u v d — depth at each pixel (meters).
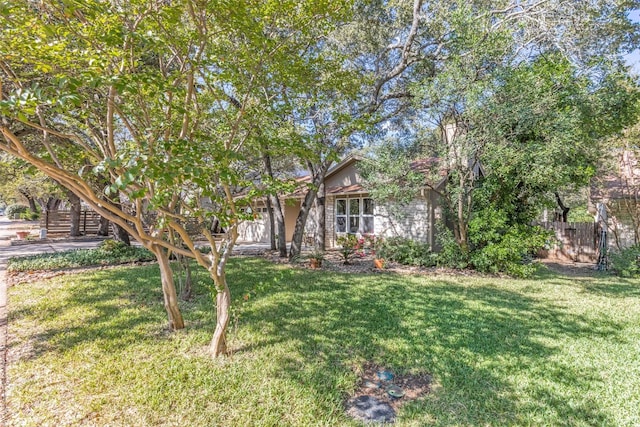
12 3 2.40
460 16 7.89
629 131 10.33
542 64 8.51
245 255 12.07
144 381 3.32
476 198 9.45
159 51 3.44
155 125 3.60
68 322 4.85
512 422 2.82
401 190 9.11
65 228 19.44
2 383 3.27
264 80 4.41
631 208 10.93
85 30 2.78
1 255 11.08
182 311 5.39
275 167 13.41
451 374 3.60
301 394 3.17
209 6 3.19
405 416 2.91
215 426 2.71
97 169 2.21
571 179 9.66
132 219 3.10
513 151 7.55
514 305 6.08
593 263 11.81
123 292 6.35
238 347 4.14
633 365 3.79
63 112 3.07
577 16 8.15
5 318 4.99
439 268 9.70
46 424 2.70
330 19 4.89
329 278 8.14
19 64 3.00
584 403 3.08
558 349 4.21
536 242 8.94
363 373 3.62
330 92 7.55
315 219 16.80
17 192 25.75
